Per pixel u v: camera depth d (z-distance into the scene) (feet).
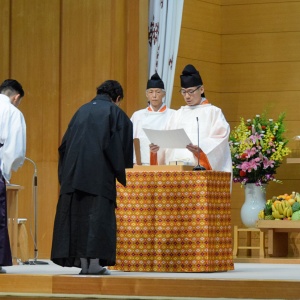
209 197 44.50
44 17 62.34
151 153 48.91
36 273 42.60
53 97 61.93
